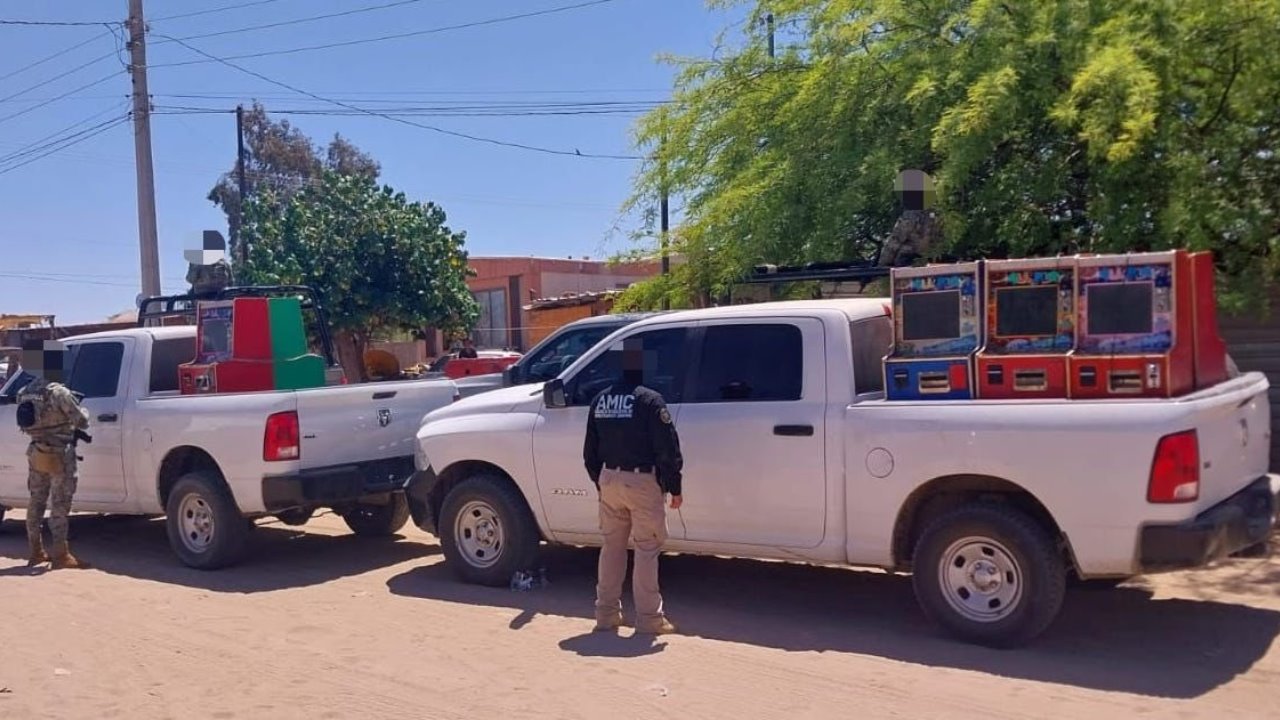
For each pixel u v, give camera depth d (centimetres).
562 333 1184
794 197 1147
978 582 666
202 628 774
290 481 916
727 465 738
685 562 915
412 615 789
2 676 680
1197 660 637
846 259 1156
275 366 1046
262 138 4125
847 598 795
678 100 1361
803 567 888
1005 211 1056
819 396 717
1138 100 863
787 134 1198
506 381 1197
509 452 835
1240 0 898
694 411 758
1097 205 982
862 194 1083
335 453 959
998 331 682
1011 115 957
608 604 729
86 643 746
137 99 1836
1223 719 545
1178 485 603
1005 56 971
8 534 1210
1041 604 640
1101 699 577
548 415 823
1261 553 719
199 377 1025
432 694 622
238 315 1030
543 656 681
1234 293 959
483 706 600
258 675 667
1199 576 812
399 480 1006
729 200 1176
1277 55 900
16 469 1120
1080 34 958
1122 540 615
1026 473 638
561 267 3266
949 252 1059
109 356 1056
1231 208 926
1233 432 664
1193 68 954
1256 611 728
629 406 712
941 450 662
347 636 743
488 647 704
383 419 1002
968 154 972
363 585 894
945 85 1041
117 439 1023
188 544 978
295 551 1050
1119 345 647
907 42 1120
